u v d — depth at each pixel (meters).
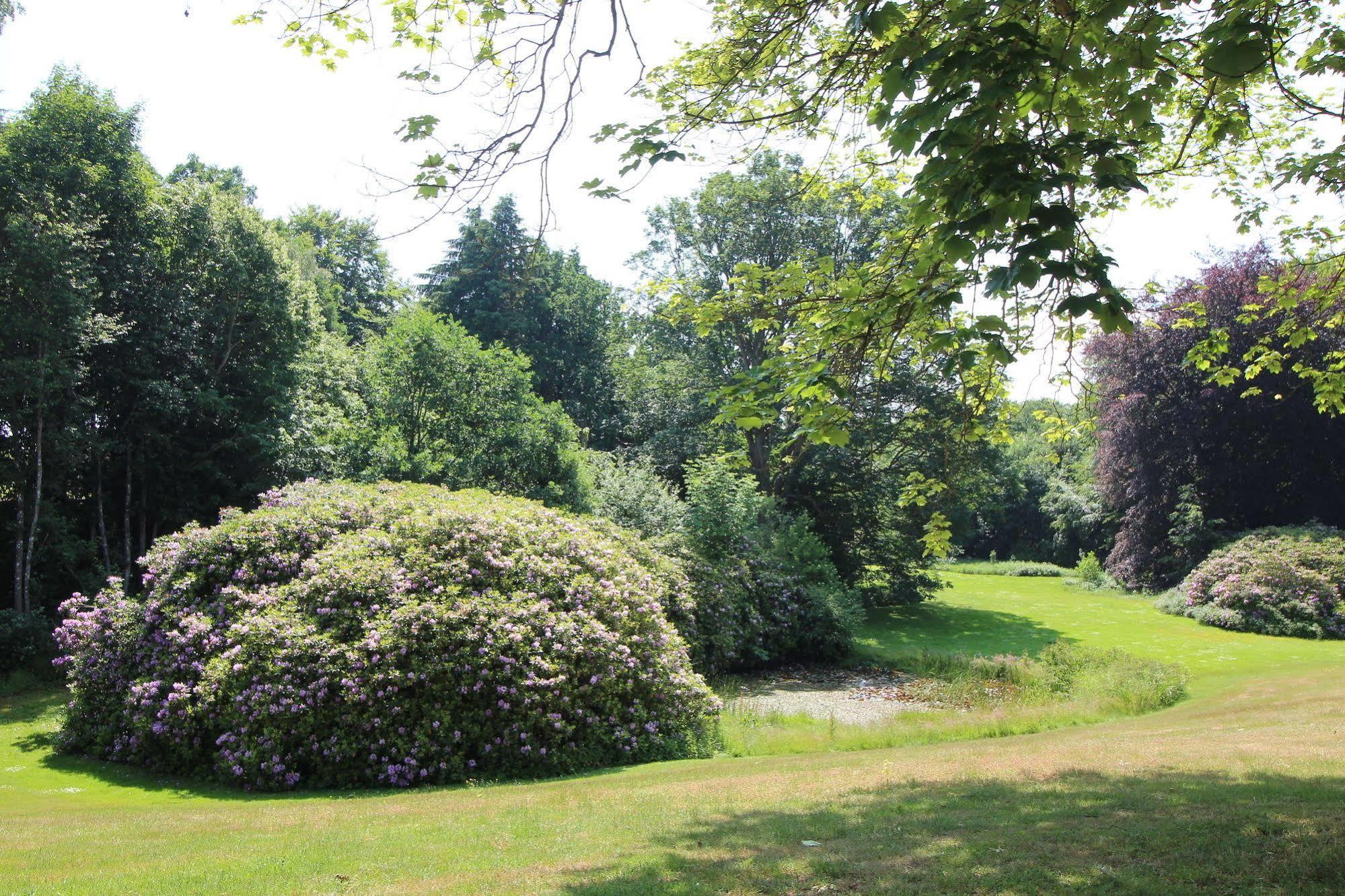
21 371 14.88
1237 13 3.97
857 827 5.28
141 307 18.27
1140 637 20.61
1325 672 13.90
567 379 37.19
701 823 5.71
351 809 6.94
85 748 10.18
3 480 16.02
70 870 5.03
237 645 9.22
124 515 18.72
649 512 19.66
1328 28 5.28
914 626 23.09
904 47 4.04
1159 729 9.42
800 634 17.84
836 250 25.05
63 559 16.83
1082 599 28.72
